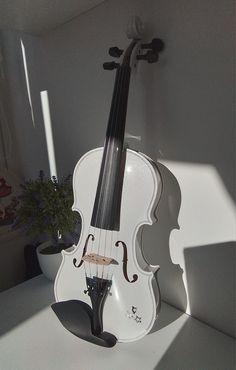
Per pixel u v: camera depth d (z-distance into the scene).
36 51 0.72
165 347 0.46
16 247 0.81
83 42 0.59
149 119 0.51
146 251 0.57
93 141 0.64
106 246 0.46
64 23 0.62
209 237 0.47
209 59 0.42
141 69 0.50
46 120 0.75
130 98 0.53
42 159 0.80
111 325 0.46
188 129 0.46
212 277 0.48
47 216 0.62
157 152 0.51
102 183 0.46
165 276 0.55
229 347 0.46
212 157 0.44
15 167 0.79
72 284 0.50
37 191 0.63
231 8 0.38
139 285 0.44
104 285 0.46
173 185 0.50
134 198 0.45
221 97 0.42
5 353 0.47
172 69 0.46
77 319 0.47
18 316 0.55
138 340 0.48
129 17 0.49
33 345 0.48
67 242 0.68
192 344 0.47
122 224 0.45
